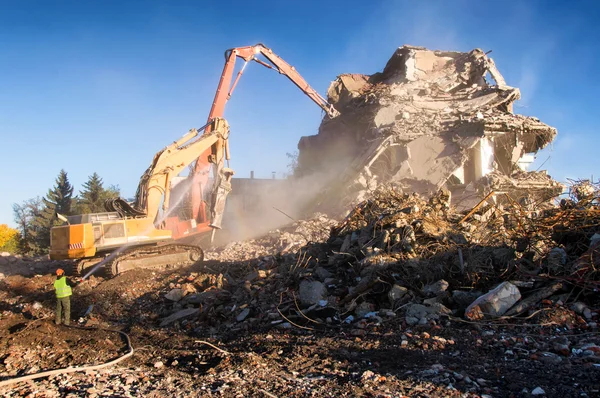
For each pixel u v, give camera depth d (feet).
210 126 64.80
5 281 54.39
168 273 48.62
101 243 51.67
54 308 40.52
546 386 16.40
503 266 28.94
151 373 21.85
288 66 101.60
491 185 79.61
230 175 65.21
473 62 116.47
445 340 22.17
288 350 23.66
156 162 57.62
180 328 33.22
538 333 22.22
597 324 22.48
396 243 33.01
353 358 21.21
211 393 17.98
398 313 27.12
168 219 60.80
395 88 112.06
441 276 29.30
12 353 26.61
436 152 88.94
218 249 70.59
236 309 34.01
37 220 164.25
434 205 40.22
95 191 161.17
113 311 38.75
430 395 16.29
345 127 117.19
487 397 15.88
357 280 31.50
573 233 29.58
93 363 24.36
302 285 32.89
